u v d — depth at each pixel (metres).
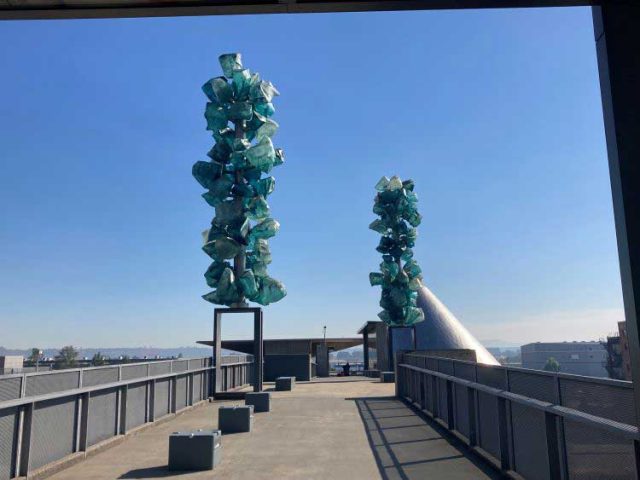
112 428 12.32
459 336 57.00
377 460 10.16
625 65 4.04
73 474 9.31
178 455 9.69
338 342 54.69
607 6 4.13
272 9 4.26
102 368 11.70
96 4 4.16
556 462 6.64
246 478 8.99
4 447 8.02
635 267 3.82
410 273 38.38
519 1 4.22
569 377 6.24
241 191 25.61
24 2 4.10
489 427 9.77
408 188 39.62
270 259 26.08
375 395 24.42
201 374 22.16
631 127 3.96
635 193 3.89
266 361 40.34
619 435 4.96
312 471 9.41
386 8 4.28
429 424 14.62
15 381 8.28
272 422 15.67
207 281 25.59
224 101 26.03
